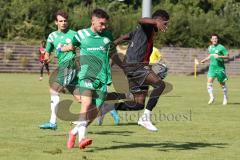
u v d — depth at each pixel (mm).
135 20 105500
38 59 95875
